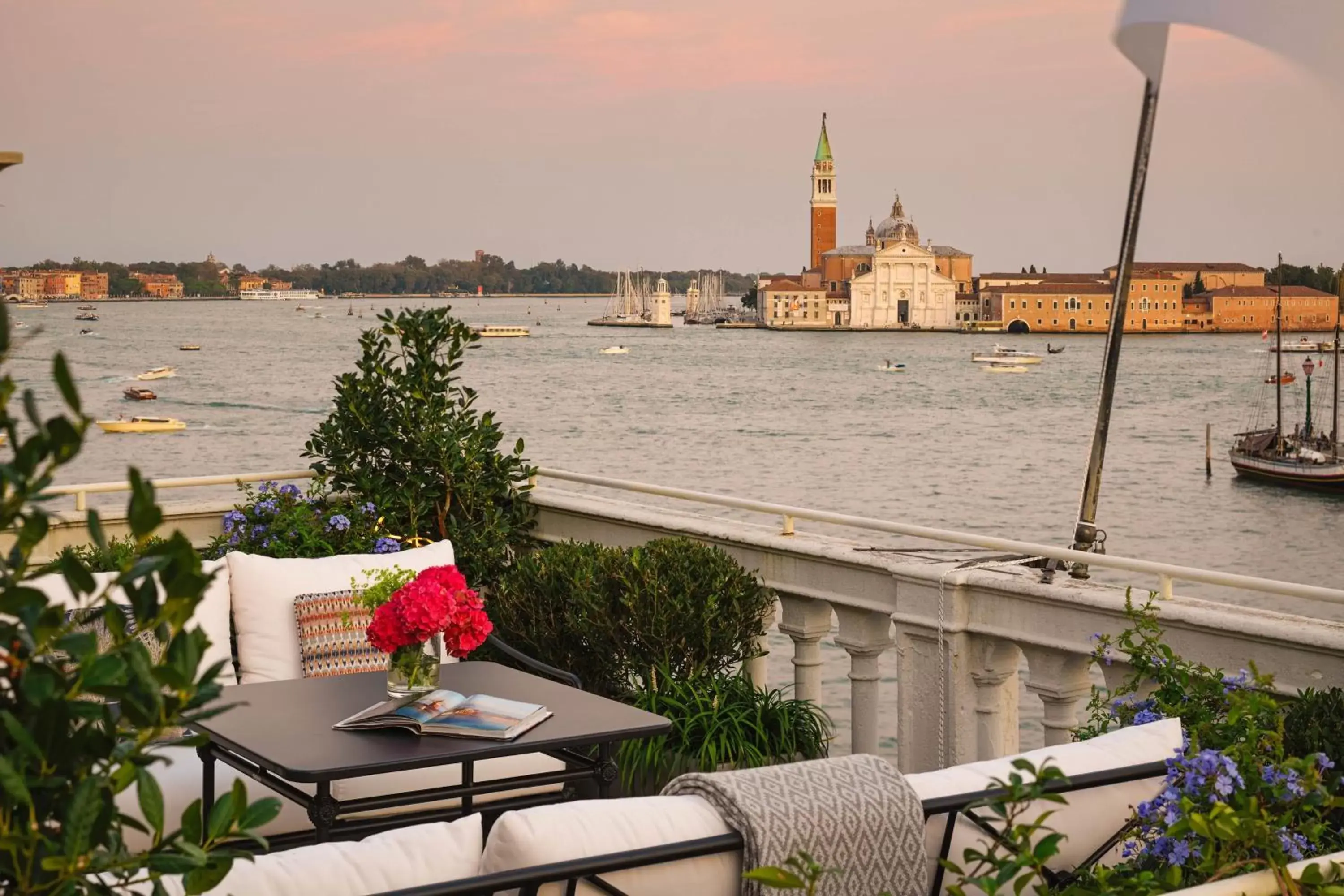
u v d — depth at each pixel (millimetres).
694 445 77875
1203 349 155375
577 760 4797
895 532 5477
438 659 4500
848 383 123062
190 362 131750
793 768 2467
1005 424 90688
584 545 6410
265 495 7430
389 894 2045
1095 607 4730
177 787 4430
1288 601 39531
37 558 6941
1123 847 2805
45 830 1418
